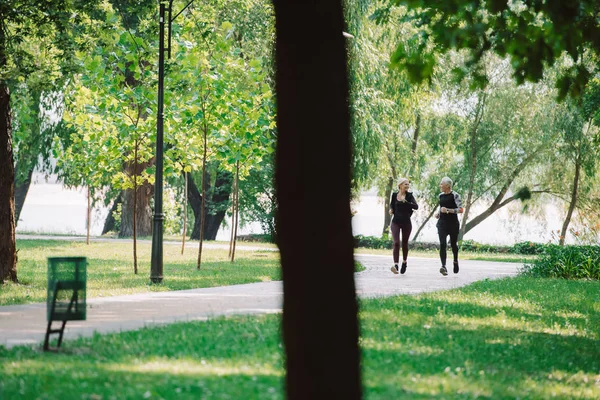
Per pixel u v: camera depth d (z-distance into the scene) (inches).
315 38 376.5
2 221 783.1
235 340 452.1
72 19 832.3
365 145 1444.4
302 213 368.8
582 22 486.3
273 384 341.7
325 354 344.8
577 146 1766.7
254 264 1112.8
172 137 1056.2
